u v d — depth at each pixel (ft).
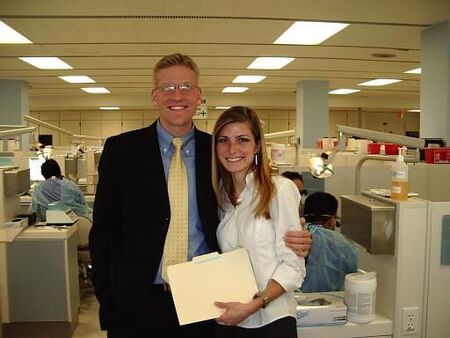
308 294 5.35
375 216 4.97
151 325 4.32
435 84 14.03
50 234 9.23
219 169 4.35
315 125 26.68
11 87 25.77
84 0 11.59
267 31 14.94
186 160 4.58
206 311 3.81
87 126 40.24
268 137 11.73
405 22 13.75
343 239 5.79
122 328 4.37
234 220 4.27
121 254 4.43
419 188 9.90
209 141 4.72
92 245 4.53
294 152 12.82
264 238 4.02
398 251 4.92
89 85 28.78
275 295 3.83
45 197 11.72
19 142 21.52
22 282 9.27
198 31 14.87
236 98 34.94
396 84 28.53
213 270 4.00
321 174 7.10
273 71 23.43
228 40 16.25
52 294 9.34
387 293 5.17
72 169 17.39
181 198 4.43
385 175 10.58
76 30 14.64
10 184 9.12
